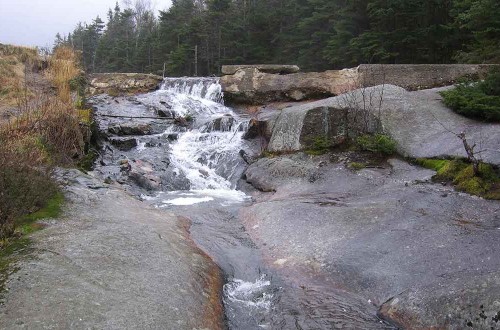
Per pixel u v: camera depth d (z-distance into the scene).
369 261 5.68
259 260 6.25
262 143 11.89
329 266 5.75
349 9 24.42
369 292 5.21
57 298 4.11
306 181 8.99
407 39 19.92
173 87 17.98
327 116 10.32
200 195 9.45
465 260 5.24
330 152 10.00
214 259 6.13
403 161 8.94
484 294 4.29
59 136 9.51
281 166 9.72
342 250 6.02
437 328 4.29
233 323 4.71
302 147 10.42
